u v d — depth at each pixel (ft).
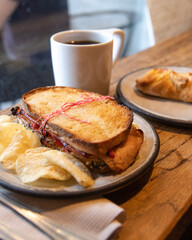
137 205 0.81
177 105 1.29
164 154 1.01
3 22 2.50
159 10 2.85
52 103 1.06
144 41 3.89
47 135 0.95
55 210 0.76
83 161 0.86
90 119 0.97
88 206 0.75
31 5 2.81
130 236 0.72
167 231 0.75
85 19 3.35
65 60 1.21
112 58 1.32
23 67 2.17
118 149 0.87
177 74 1.34
